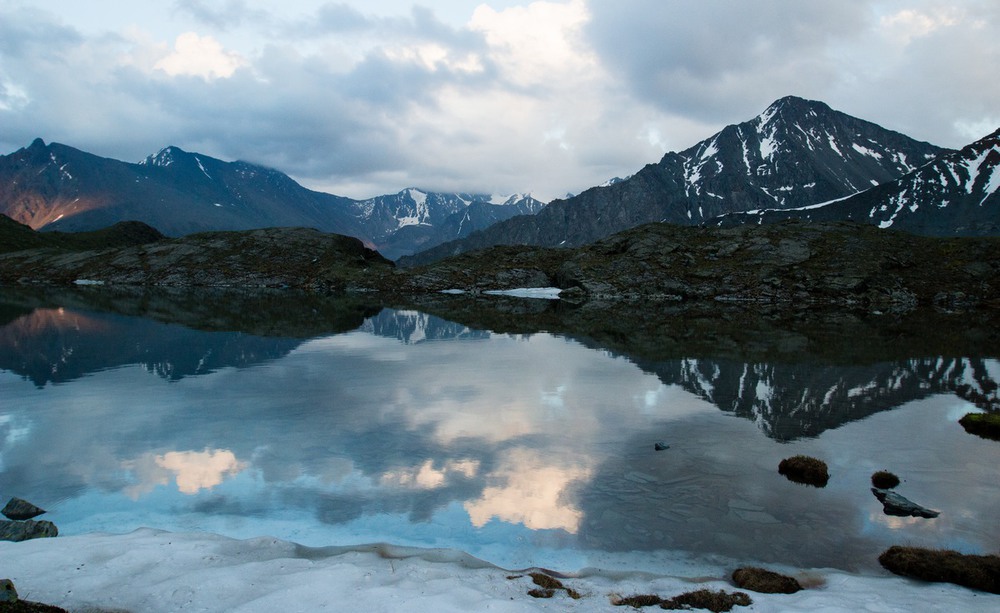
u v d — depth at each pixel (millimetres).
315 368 40281
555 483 19703
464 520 16828
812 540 15844
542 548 15273
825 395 32719
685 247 131250
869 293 101625
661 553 15086
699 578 13812
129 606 11148
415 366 41312
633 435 25172
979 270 104688
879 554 15125
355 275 142375
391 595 11633
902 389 34250
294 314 78438
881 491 18906
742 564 14586
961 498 18688
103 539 14664
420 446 23438
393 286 135875
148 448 22922
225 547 14492
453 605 11266
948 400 31688
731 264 120562
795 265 115062
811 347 50438
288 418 27438
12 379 35875
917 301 98438
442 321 72688
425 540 15602
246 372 38594
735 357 45219
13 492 18562
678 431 25812
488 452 22781
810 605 11930
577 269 129250
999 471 21078
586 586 13016
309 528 16219
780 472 20875
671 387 34750
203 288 132250
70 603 11141
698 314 83188
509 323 70938
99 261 154250
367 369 40031
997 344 52031
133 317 70500
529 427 26281
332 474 20328
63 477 19859
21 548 13750
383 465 21234
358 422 26828
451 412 28812
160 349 47531
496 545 15391
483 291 132375
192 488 19000
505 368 40688
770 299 104875
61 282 142125
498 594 12234
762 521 16953
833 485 19672
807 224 130625
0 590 10078
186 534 15273
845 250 115750
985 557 14125
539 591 12453
